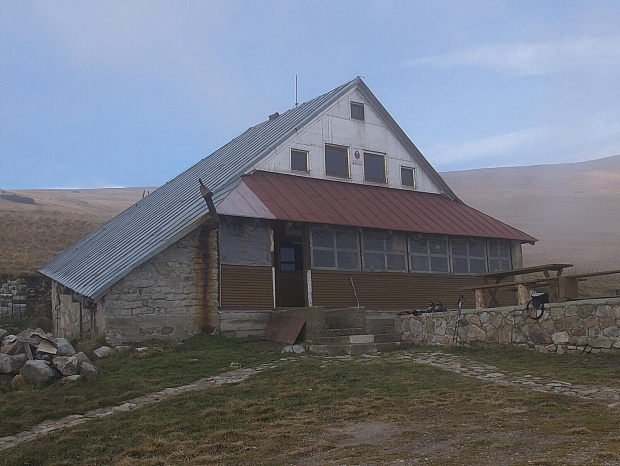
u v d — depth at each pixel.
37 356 11.05
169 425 7.81
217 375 11.23
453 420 7.21
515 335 12.12
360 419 7.64
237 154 21.69
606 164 111.12
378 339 14.47
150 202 24.77
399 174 21.97
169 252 15.17
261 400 8.88
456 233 20.05
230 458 6.34
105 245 20.58
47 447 7.12
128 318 14.35
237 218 16.41
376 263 18.94
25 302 24.59
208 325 15.46
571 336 11.02
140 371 11.51
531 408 7.49
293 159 19.52
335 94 20.77
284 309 15.99
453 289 20.47
